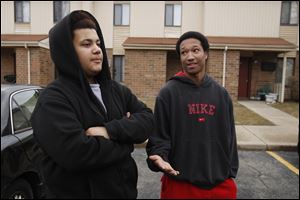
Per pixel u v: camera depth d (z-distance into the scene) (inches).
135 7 577.3
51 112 47.2
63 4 583.8
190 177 75.5
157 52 509.7
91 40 53.2
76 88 51.3
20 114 116.1
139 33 582.6
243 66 580.4
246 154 219.8
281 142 238.2
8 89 118.4
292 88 550.0
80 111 50.2
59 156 46.1
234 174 81.0
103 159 48.2
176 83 80.6
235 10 560.1
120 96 60.3
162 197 81.5
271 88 562.9
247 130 284.0
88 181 50.0
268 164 195.3
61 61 51.6
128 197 54.6
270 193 148.6
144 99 508.7
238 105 471.8
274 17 562.6
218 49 498.9
